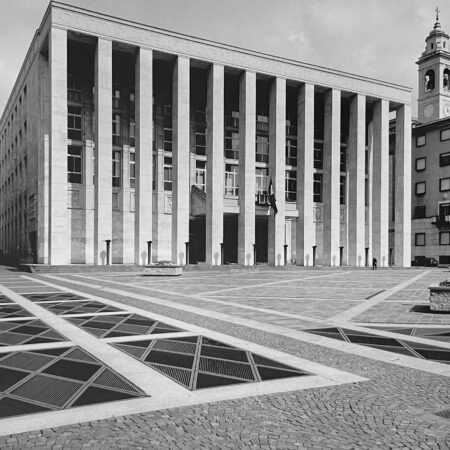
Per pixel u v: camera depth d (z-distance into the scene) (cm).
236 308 1321
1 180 6938
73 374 642
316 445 419
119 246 4150
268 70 4394
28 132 4569
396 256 5256
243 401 535
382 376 641
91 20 3634
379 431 451
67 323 1050
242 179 4284
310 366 689
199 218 4441
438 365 700
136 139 3869
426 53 6675
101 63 3672
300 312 1248
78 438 432
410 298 1612
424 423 471
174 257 3928
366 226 5272
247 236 4238
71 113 4019
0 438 431
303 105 4619
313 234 4719
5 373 646
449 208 5606
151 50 3866
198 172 4553
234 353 766
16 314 1187
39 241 3722
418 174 5994
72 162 4012
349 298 1605
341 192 5216
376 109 5109
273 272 3500
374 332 961
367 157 5297
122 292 1777
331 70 4722
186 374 645
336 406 520
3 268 3938
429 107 6550
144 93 3838
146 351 777
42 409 507
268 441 428
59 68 3534
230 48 4206
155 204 4312
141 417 484
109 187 3678
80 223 3959
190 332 945
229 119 4725
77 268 3228
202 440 430
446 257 5600
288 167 4866
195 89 4534
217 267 3681
